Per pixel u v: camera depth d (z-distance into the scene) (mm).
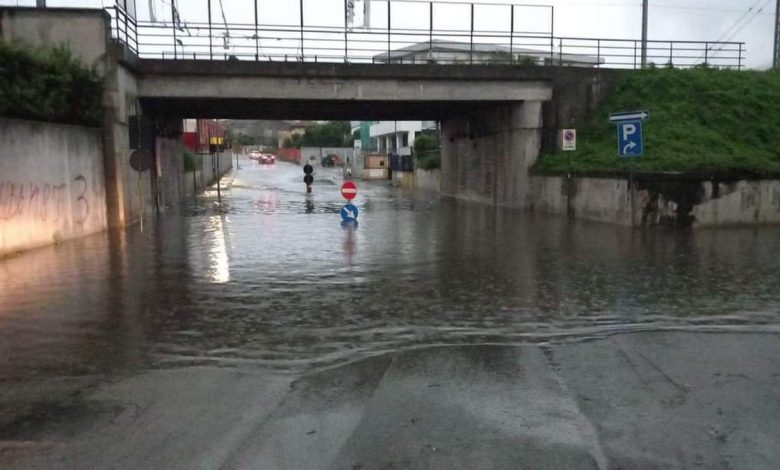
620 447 4863
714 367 6762
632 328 8406
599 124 26766
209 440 5012
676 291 10578
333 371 6707
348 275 12062
